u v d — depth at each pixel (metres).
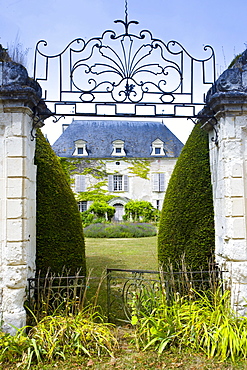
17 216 3.43
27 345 3.10
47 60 3.86
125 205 23.16
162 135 26.09
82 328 3.31
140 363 2.99
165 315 3.36
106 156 24.72
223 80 3.66
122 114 3.82
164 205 4.87
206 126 4.25
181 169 4.67
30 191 3.79
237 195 3.62
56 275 4.08
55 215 4.25
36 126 4.12
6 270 3.40
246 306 3.51
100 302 5.03
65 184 4.59
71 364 2.98
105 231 16.03
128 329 3.88
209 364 2.96
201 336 3.29
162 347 3.13
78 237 4.45
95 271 7.34
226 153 3.69
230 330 3.14
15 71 3.47
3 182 3.49
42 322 3.40
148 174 24.84
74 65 3.85
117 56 3.89
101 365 2.97
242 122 3.69
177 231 4.43
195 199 4.38
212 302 3.62
